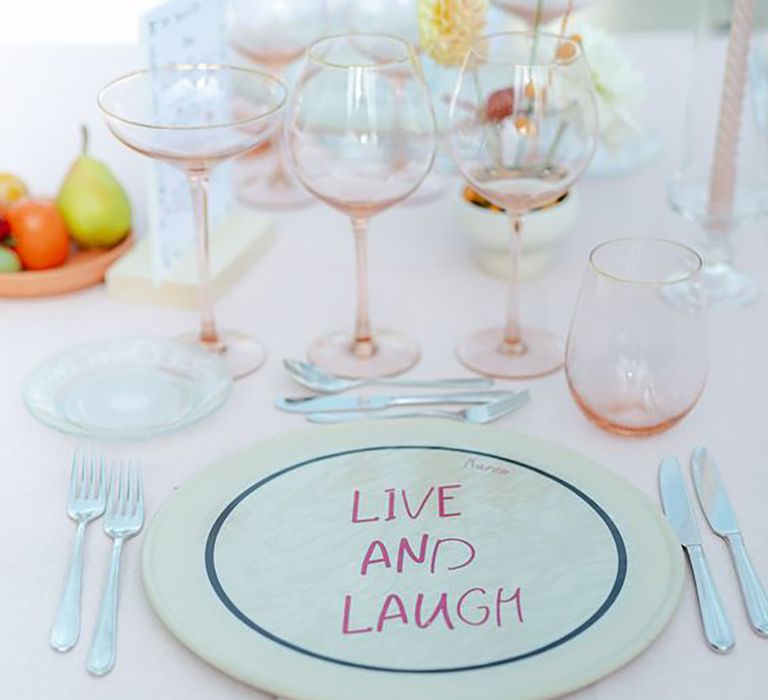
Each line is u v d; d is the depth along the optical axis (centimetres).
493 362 114
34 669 80
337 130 108
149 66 118
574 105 108
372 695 75
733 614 84
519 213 112
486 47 111
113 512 93
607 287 99
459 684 76
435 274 133
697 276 98
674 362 100
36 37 182
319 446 99
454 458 98
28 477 99
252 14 153
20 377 114
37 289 126
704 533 92
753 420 106
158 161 121
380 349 117
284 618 81
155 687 78
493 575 85
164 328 123
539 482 95
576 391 103
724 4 133
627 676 79
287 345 119
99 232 129
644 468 100
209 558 87
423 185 153
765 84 136
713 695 78
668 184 149
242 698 78
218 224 138
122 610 85
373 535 89
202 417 103
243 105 121
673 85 180
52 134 152
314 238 142
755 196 135
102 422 104
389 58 119
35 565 89
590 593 83
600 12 346
